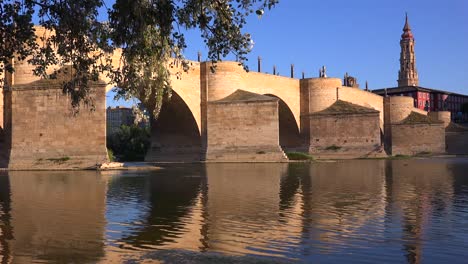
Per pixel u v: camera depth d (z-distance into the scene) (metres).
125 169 37.62
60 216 14.66
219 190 21.77
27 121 38.09
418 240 11.35
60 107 37.75
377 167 41.62
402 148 85.94
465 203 17.31
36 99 38.06
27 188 22.48
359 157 68.19
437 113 104.88
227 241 11.35
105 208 16.23
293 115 74.88
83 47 12.18
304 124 76.19
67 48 12.02
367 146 68.38
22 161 37.56
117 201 17.97
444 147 83.25
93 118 37.34
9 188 22.47
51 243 11.13
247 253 10.26
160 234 12.12
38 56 12.42
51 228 12.83
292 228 12.80
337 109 71.81
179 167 41.12
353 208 16.17
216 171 35.47
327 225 13.19
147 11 10.49
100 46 11.83
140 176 30.30
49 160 37.44
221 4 10.93
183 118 55.66
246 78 62.59
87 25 11.41
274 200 18.22
